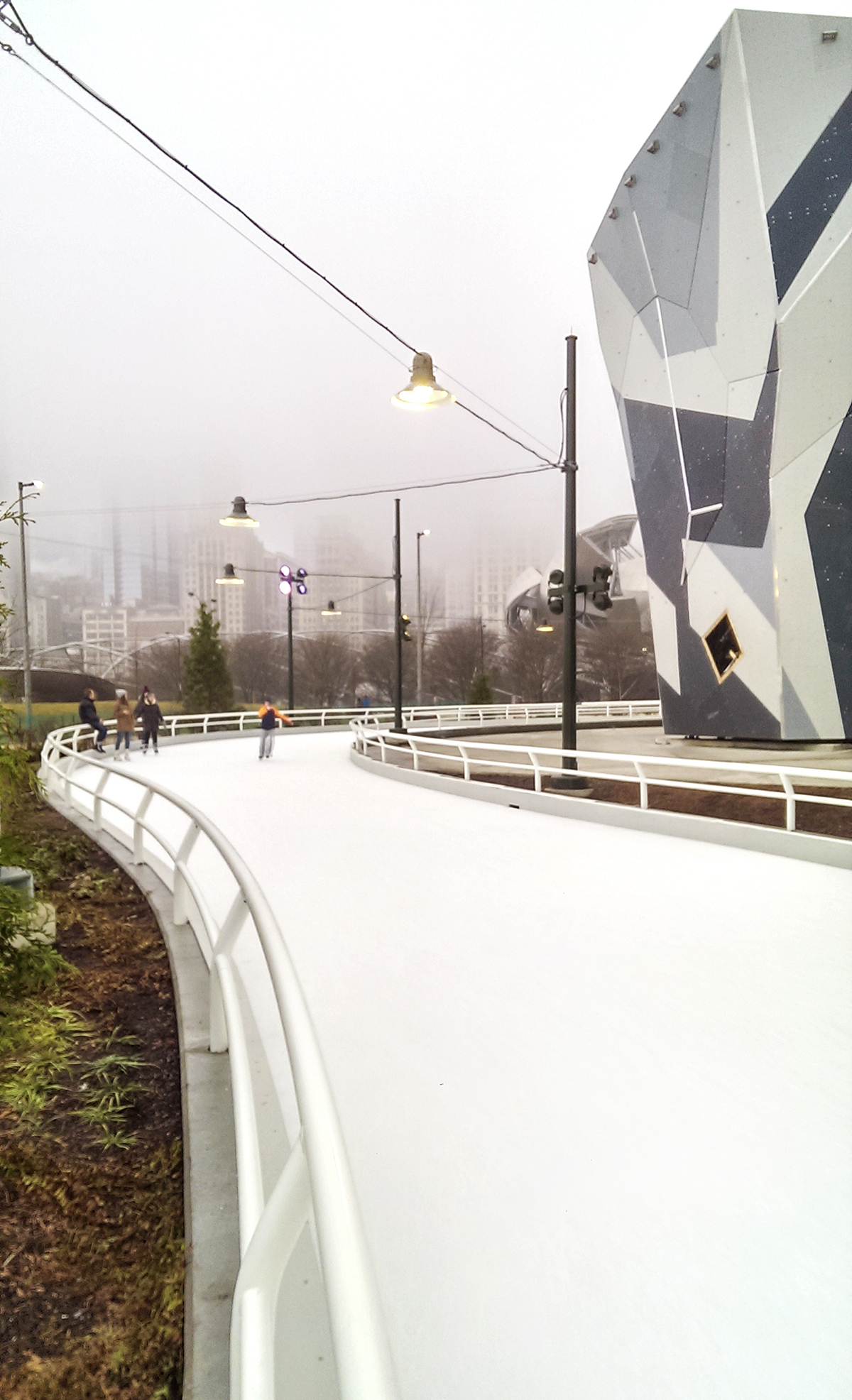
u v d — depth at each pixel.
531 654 72.88
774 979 4.68
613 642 72.00
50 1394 2.04
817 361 16.27
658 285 19.00
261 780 16.08
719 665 19.27
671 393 19.50
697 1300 2.24
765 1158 2.92
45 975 3.95
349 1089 3.42
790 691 17.69
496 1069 3.60
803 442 16.77
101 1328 2.27
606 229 20.09
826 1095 3.36
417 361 9.88
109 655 77.31
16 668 23.06
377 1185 2.76
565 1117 3.20
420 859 8.28
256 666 77.12
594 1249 2.45
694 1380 1.98
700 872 7.60
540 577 83.94
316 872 7.68
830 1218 2.58
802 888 6.90
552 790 12.79
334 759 21.08
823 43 14.87
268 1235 1.29
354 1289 1.00
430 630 78.69
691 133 16.89
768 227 16.08
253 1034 3.42
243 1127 2.05
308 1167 1.24
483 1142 3.02
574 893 6.79
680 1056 3.71
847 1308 2.21
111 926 5.86
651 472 20.70
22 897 3.88
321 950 5.28
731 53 15.43
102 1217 2.75
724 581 18.77
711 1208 2.63
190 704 38.12
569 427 12.73
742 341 17.27
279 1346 1.74
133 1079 3.69
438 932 5.68
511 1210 2.63
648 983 4.64
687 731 20.66
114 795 13.87
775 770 8.34
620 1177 2.81
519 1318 2.18
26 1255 2.54
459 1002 4.36
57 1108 3.41
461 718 32.91
